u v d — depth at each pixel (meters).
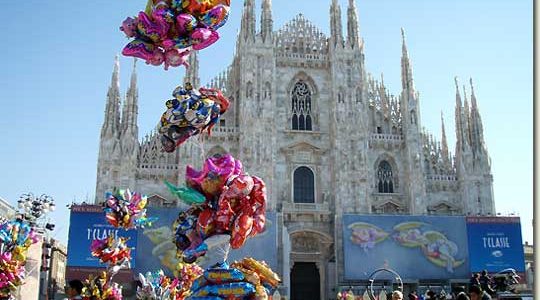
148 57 10.42
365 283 63.34
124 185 64.94
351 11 76.06
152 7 10.45
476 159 72.69
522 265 64.62
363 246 63.47
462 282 63.69
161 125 10.62
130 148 66.25
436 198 71.88
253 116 68.94
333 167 70.19
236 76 72.88
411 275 63.16
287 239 63.97
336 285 65.00
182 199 10.49
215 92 10.78
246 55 71.12
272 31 72.88
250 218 10.19
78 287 17.44
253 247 60.91
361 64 73.56
